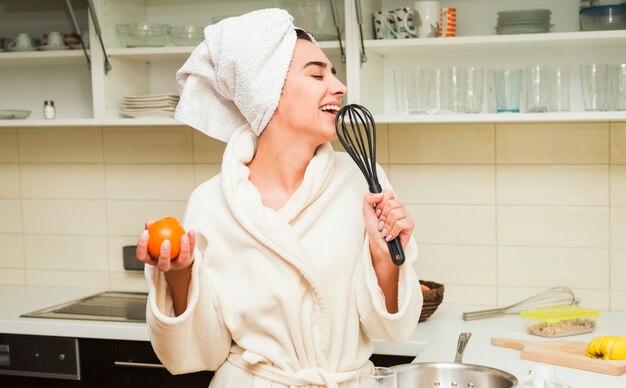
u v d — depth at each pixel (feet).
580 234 7.86
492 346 6.37
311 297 4.52
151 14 8.88
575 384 5.17
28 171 9.55
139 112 8.10
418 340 6.68
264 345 4.55
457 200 8.14
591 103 6.95
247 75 4.50
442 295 7.39
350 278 4.58
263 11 4.60
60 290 9.35
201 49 4.86
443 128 8.11
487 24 7.89
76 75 9.26
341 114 4.71
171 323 4.06
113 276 9.35
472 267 8.15
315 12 7.41
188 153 8.93
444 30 7.39
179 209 9.02
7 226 9.70
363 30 7.39
